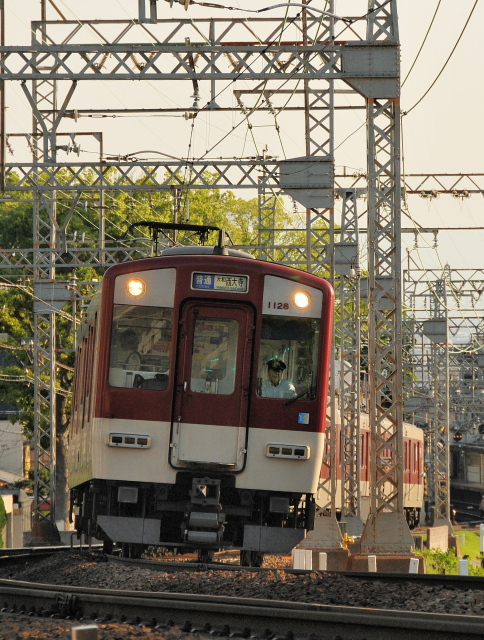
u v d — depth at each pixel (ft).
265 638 105.19
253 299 173.17
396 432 216.95
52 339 417.08
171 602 112.68
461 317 643.04
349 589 139.64
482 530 432.66
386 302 294.66
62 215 606.55
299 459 172.45
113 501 176.65
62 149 326.24
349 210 433.89
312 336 174.40
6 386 585.22
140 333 172.76
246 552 194.18
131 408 171.22
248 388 172.24
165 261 173.37
